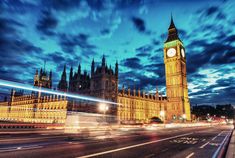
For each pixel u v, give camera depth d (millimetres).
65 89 127812
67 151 14438
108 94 99000
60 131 34594
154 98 139500
